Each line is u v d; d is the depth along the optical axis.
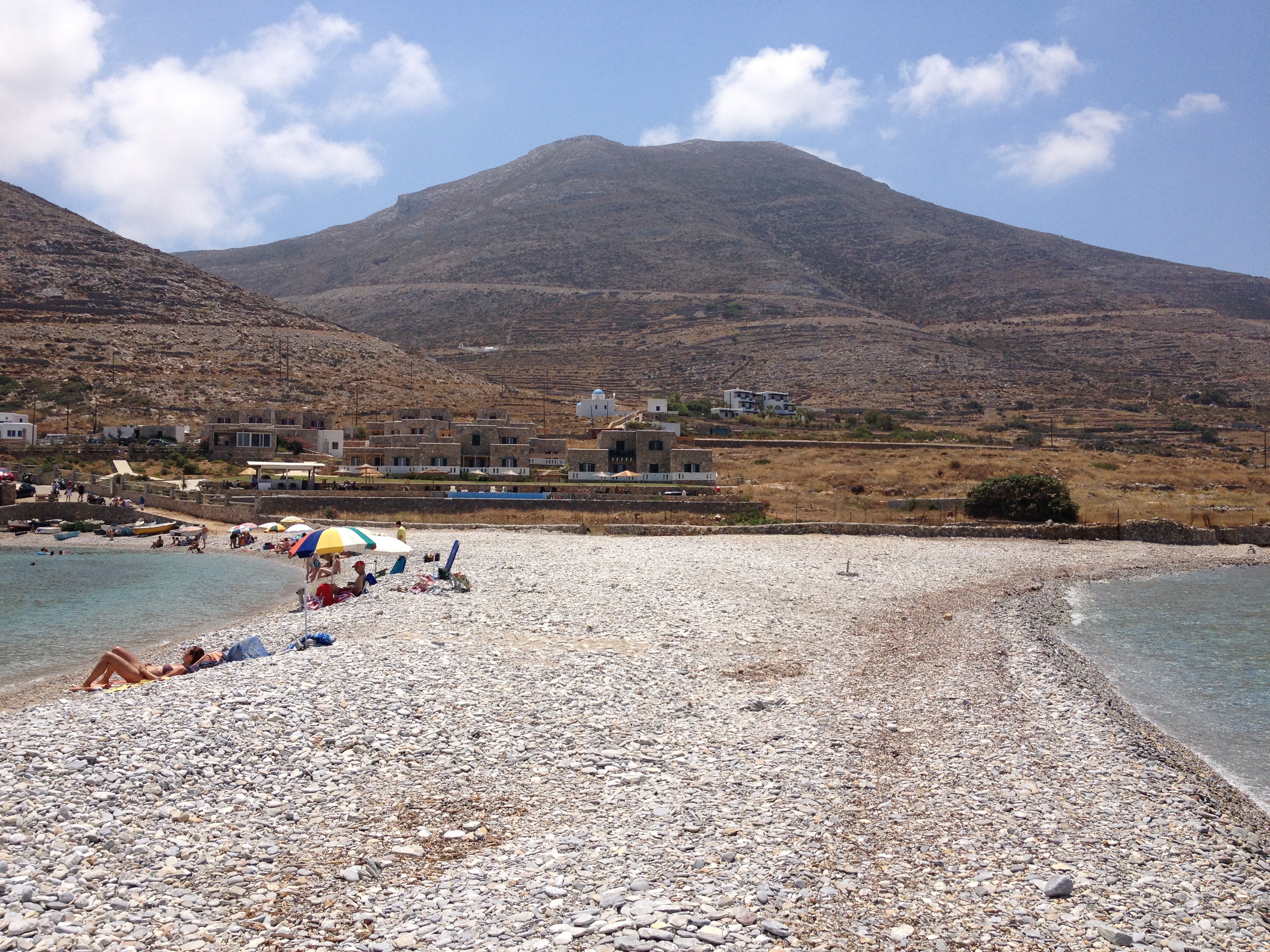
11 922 11.18
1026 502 72.50
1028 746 19.69
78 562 54.56
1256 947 12.06
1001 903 12.85
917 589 42.88
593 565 46.69
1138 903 13.09
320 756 17.08
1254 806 17.52
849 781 17.19
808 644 29.47
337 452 107.38
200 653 24.58
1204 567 56.53
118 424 126.62
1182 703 25.39
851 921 12.13
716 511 75.12
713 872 13.29
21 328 167.38
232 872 12.95
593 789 16.39
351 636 28.06
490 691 21.81
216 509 72.19
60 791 14.73
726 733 19.75
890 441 143.88
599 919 11.82
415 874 13.07
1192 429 177.25
